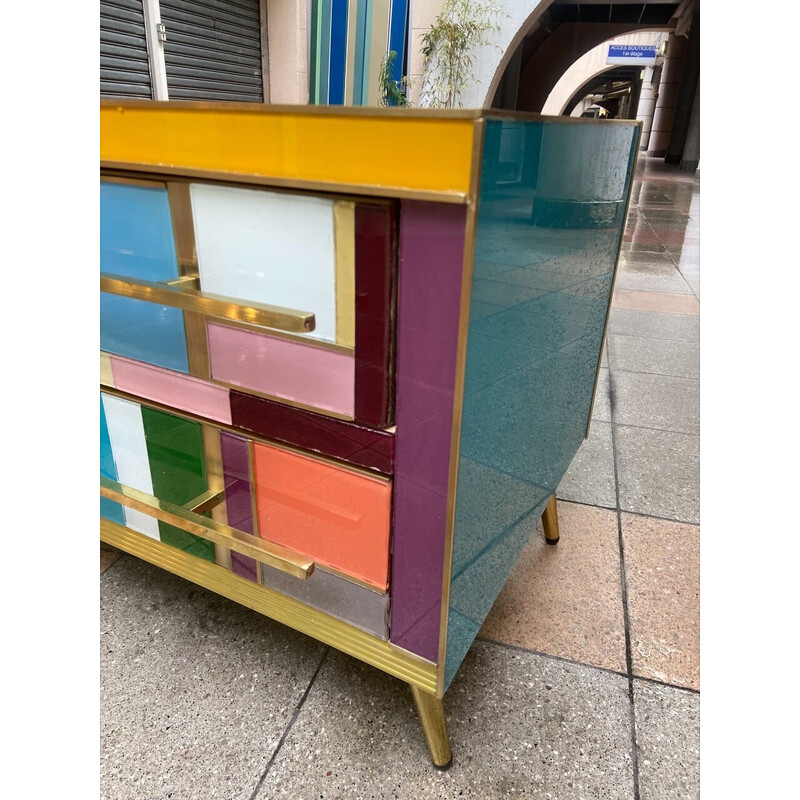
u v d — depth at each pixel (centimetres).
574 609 132
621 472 186
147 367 97
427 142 60
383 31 545
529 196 77
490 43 550
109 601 131
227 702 108
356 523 87
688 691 112
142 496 110
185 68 441
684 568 145
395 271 69
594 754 100
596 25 1231
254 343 84
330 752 99
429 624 86
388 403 76
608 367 267
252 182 72
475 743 101
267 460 91
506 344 82
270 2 500
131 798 91
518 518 111
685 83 1365
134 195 85
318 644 121
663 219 652
